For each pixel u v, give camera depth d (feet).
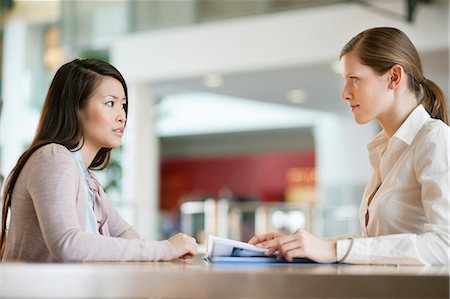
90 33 32.50
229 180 72.90
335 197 42.42
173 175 76.69
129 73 32.19
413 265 6.91
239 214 31.14
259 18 29.01
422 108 7.67
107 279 5.57
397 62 7.58
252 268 6.04
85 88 7.96
